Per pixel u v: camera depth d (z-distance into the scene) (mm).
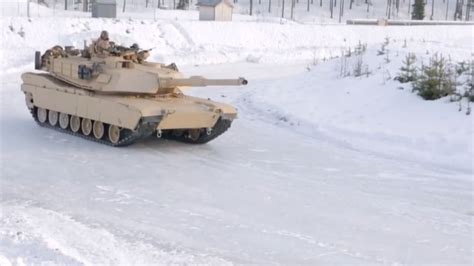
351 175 13078
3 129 16219
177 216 9891
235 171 13039
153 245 8484
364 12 79250
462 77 18000
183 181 12062
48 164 12922
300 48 41188
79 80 15531
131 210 10102
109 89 14844
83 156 13742
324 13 76562
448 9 86188
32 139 15234
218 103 15367
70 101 15508
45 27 33438
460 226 10039
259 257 8289
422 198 11570
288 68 32719
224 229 9367
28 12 39094
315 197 11352
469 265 8336
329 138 16547
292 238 9109
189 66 32594
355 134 16359
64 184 11492
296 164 13891
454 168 13758
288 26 43500
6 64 28047
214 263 7875
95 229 8984
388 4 80312
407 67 18875
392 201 11305
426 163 14203
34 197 10633
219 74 29469
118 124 14227
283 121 18562
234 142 16016
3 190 10977
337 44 43438
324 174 13078
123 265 7395
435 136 15164
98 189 11250
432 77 17234
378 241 9164
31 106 17000
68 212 9867
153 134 16125
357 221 10055
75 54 16828
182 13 52938
